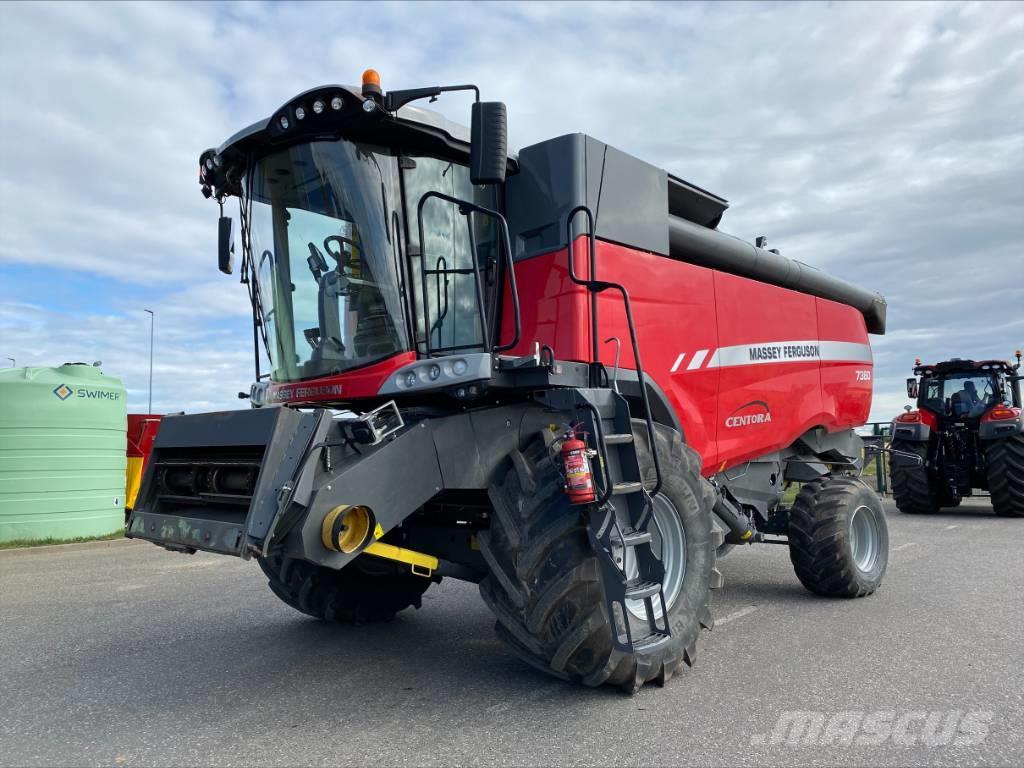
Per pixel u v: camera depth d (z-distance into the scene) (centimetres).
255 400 466
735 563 782
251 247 449
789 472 669
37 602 611
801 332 650
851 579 575
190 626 521
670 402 498
